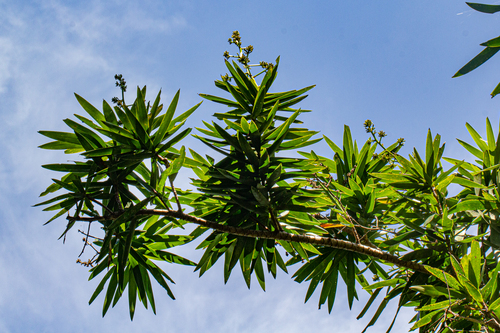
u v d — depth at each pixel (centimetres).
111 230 166
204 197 179
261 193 168
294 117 171
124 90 177
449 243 175
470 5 153
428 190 179
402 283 181
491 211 174
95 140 175
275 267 183
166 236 183
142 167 180
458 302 162
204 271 183
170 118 174
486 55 154
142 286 183
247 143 169
